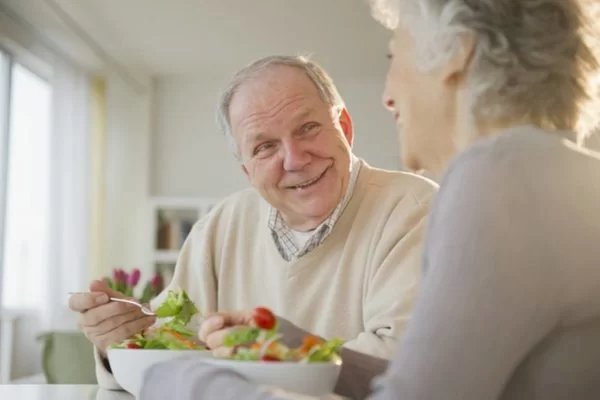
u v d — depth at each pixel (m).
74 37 4.60
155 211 5.49
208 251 1.64
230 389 0.76
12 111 4.38
